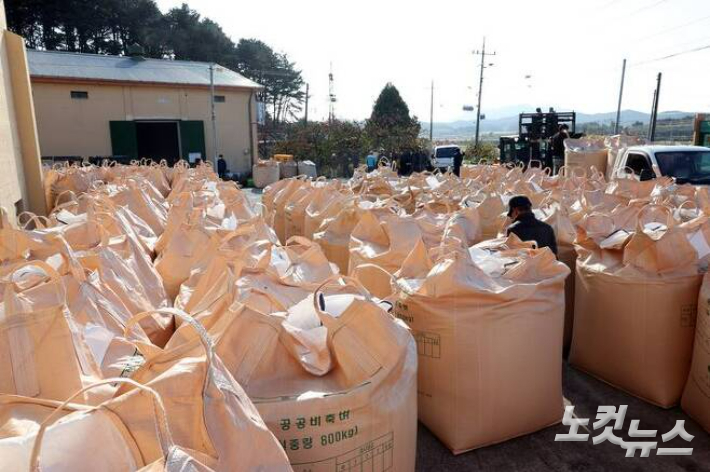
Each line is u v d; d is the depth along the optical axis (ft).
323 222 19.06
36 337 5.69
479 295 9.04
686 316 10.87
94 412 4.19
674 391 11.04
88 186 31.40
